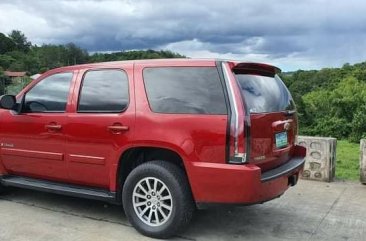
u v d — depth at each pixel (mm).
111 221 5355
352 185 7293
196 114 4527
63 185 5523
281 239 4871
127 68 5082
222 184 4359
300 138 7629
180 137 4547
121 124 4906
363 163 7312
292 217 5605
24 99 5789
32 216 5516
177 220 4656
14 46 123625
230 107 4391
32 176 5828
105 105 5105
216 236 4926
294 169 4996
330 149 7457
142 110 4828
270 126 4707
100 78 5246
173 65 4816
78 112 5277
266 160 4680
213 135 4391
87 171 5215
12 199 6219
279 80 5379
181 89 4695
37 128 5551
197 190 4484
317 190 6930
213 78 4566
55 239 4777
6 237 4820
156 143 4676
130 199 4922
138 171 4820
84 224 5246
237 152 4309
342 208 5996
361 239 4891
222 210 5816
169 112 4684
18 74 85188
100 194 5160
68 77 5504
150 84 4891
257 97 4680
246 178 4262
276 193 4684
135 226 4926
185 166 4531
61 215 5559
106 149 5023
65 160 5355
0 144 5926
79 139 5203
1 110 5957
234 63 4598
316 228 5219
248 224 5324
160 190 4758
